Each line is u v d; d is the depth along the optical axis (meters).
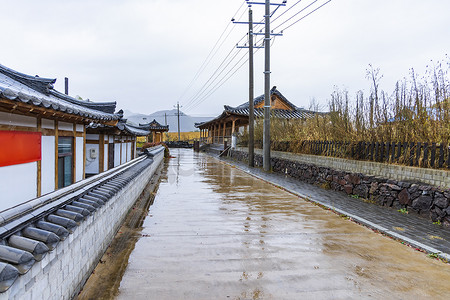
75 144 6.61
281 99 29.67
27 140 4.61
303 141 12.51
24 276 1.98
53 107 4.08
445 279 3.63
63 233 2.56
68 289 2.83
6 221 2.20
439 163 6.00
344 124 9.95
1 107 3.61
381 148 7.75
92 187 4.23
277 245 4.70
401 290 3.36
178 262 4.00
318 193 8.95
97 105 8.81
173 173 14.35
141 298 3.08
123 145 14.18
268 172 14.52
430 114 6.69
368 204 7.43
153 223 5.84
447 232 5.25
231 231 5.38
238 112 25.94
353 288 3.38
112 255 4.20
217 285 3.39
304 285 3.43
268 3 14.40
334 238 5.05
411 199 6.42
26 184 4.62
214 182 11.47
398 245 4.74
